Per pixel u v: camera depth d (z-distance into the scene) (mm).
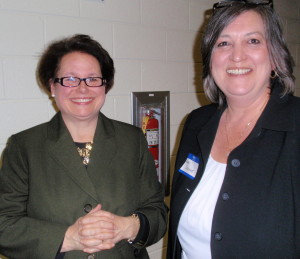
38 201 1059
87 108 1117
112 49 1684
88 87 1106
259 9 989
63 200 1060
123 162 1182
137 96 1793
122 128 1280
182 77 2000
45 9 1454
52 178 1076
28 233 1003
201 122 1303
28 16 1415
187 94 2043
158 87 1899
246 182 948
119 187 1140
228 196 968
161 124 1918
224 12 1022
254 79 1006
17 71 1426
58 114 1230
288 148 903
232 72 1035
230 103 1133
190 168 1189
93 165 1127
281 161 902
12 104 1437
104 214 1006
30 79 1462
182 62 1984
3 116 1424
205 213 1047
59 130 1148
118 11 1676
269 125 971
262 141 972
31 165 1082
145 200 1253
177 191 1218
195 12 1988
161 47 1873
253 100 1070
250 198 927
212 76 1156
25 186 1106
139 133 1312
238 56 992
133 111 1787
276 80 1073
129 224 1082
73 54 1104
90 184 1079
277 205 878
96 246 977
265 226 887
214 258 980
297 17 2508
